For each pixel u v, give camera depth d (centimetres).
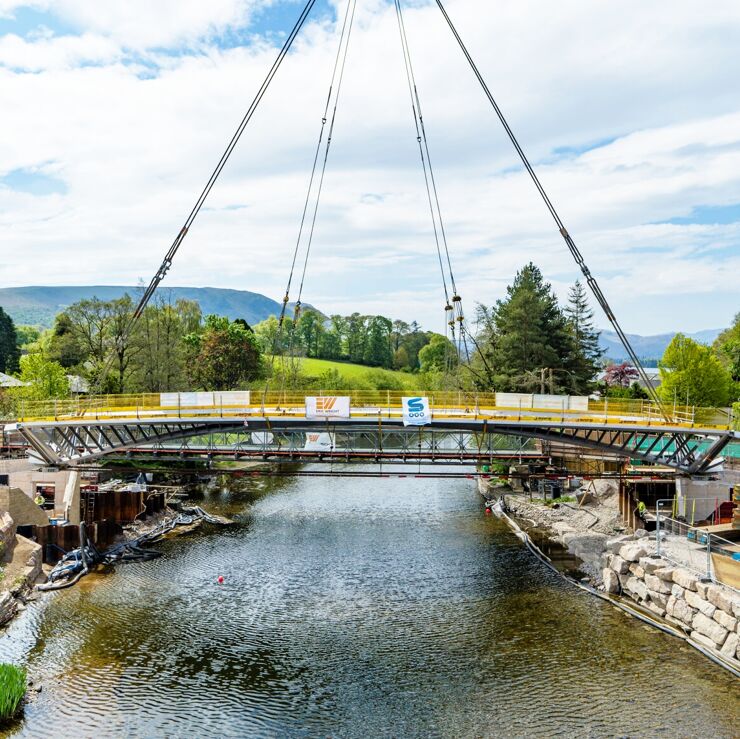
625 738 3316
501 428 5953
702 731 3362
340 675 4034
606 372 14338
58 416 6269
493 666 4112
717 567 4444
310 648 4397
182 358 13312
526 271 12250
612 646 4344
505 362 11538
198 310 15812
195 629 4688
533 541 6900
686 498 6250
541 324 11744
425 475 5741
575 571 5950
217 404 6034
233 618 4888
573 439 6072
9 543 5581
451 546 6762
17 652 4300
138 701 3728
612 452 6288
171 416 6097
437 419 5744
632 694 3728
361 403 6125
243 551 6581
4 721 3500
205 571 5950
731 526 5775
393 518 8038
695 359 10625
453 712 3600
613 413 5972
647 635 4509
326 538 7081
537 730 3409
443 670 4075
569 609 5012
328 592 5431
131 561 6228
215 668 4122
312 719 3550
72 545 6138
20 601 5091
